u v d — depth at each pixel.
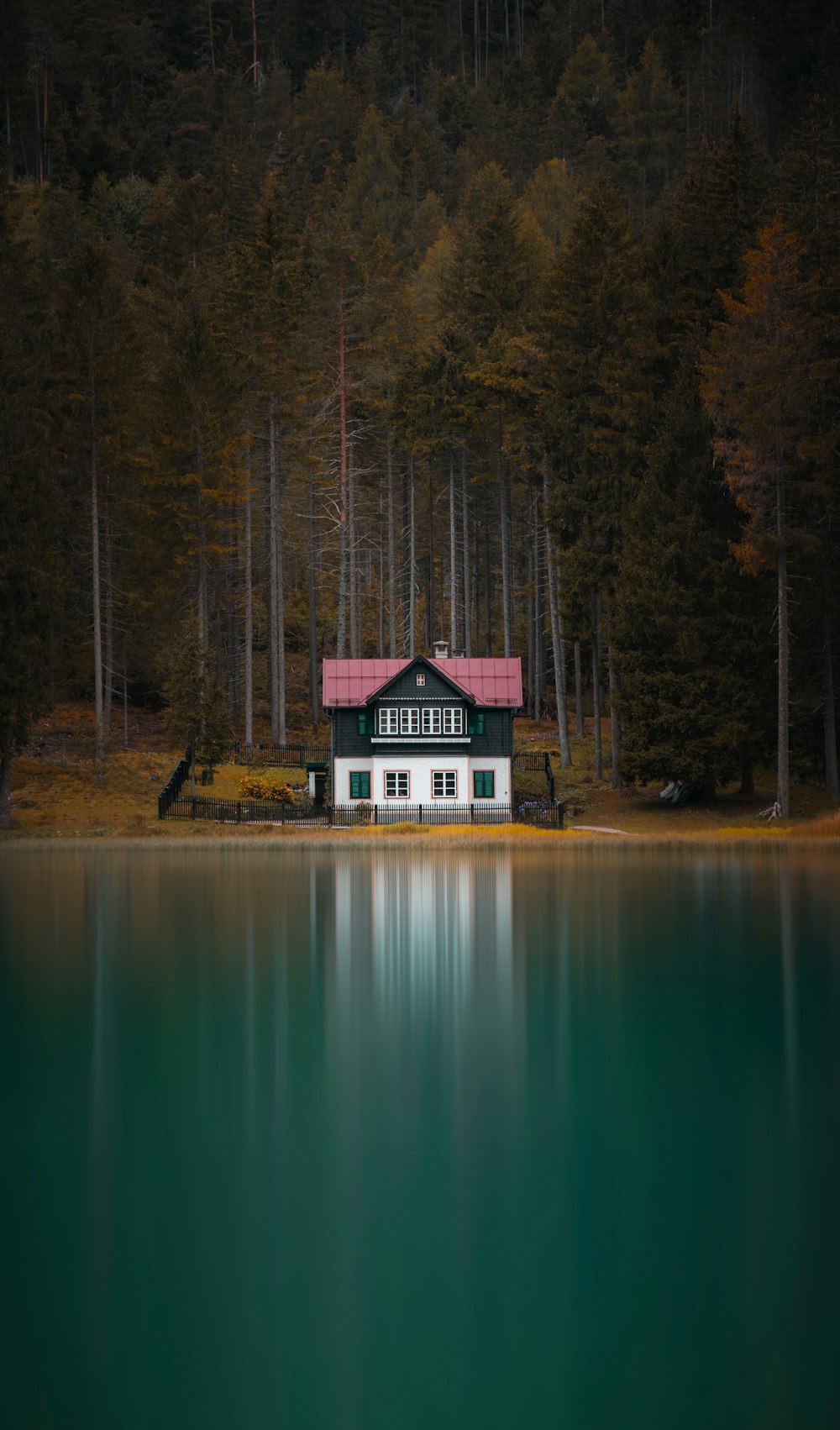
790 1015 21.38
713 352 63.19
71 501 74.44
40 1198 13.23
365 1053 18.83
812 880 43.06
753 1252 11.91
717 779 61.78
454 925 32.53
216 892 40.53
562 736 73.12
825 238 65.75
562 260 73.12
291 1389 9.92
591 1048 19.05
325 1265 11.66
